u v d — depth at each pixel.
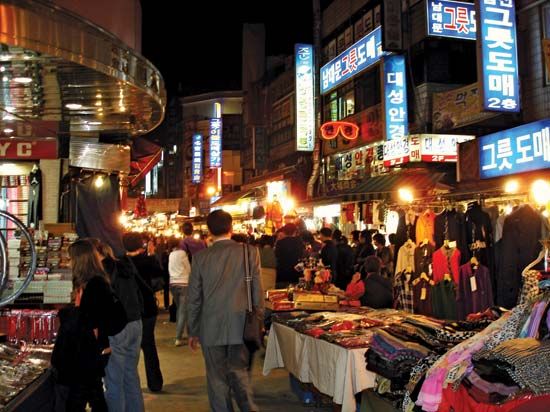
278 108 27.66
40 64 4.57
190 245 10.63
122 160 8.66
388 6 14.71
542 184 6.99
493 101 10.21
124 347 5.15
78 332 4.46
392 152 14.18
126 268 5.36
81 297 4.56
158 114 6.77
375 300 7.18
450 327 4.88
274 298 7.73
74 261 4.62
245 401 4.96
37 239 6.90
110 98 5.79
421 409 4.05
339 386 5.07
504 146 9.85
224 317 5.05
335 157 20.77
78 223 8.48
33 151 8.22
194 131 44.81
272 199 17.50
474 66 15.58
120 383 5.12
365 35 18.53
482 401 3.50
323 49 22.08
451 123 14.12
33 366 4.91
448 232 7.66
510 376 3.41
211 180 37.38
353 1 19.59
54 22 3.83
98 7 4.42
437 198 8.33
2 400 3.91
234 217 22.34
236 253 5.21
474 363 3.64
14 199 8.50
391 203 10.09
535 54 12.03
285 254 9.47
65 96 5.68
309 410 6.10
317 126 20.09
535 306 3.79
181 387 7.04
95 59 4.29
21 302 6.59
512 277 7.06
